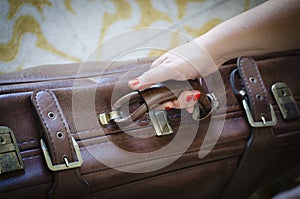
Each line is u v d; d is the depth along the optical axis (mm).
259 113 835
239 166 840
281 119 868
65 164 683
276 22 778
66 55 1146
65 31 1167
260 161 856
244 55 861
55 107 703
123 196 754
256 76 854
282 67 899
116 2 1221
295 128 875
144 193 773
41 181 676
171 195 803
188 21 1226
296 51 922
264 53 861
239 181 866
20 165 669
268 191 972
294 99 890
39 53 1132
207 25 1225
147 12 1227
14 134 687
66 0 1194
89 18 1191
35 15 1161
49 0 1181
